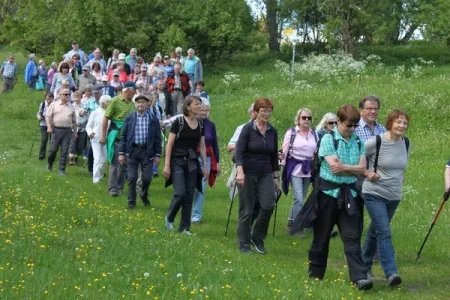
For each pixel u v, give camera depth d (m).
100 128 23.69
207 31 56.03
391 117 13.56
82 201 18.59
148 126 19.86
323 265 13.41
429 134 31.36
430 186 23.72
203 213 20.03
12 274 11.36
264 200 15.46
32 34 57.59
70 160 27.31
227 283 12.01
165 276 12.07
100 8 54.47
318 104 36.50
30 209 16.95
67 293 10.66
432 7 54.72
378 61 53.56
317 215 13.17
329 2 54.34
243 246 15.56
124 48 55.44
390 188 13.59
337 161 12.94
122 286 11.33
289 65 51.91
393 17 57.19
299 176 17.56
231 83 49.34
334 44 56.41
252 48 57.94
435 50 56.03
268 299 11.32
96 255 13.12
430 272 14.89
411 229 18.17
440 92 35.62
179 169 16.45
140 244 14.36
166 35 54.69
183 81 30.70
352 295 12.35
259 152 15.36
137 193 21.61
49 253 12.91
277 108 36.25
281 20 60.50
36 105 39.84
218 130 34.75
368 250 14.16
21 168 22.72
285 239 17.30
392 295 12.97
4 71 47.03
